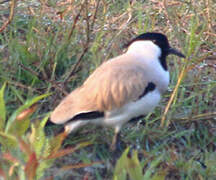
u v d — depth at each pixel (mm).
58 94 11047
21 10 13570
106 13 13367
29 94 10844
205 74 12477
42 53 11930
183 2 13773
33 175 7234
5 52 11930
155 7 13891
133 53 10141
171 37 13203
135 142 10594
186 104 11508
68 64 11945
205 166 10172
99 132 10594
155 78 9781
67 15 13414
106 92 9492
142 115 9953
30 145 8016
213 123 11234
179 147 10664
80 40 12625
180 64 12469
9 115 10570
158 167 9953
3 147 8594
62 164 9633
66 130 9609
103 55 12133
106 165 9797
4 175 7418
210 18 13711
